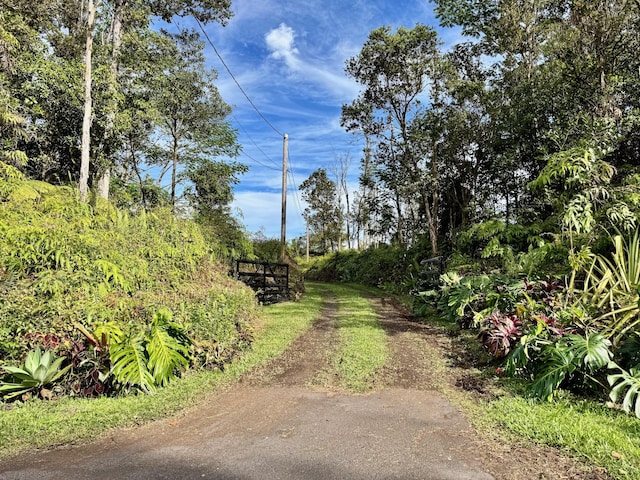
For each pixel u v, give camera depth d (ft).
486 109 46.96
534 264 25.62
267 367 19.52
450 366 19.17
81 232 22.08
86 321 16.94
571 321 17.25
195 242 30.60
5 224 19.17
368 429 12.35
